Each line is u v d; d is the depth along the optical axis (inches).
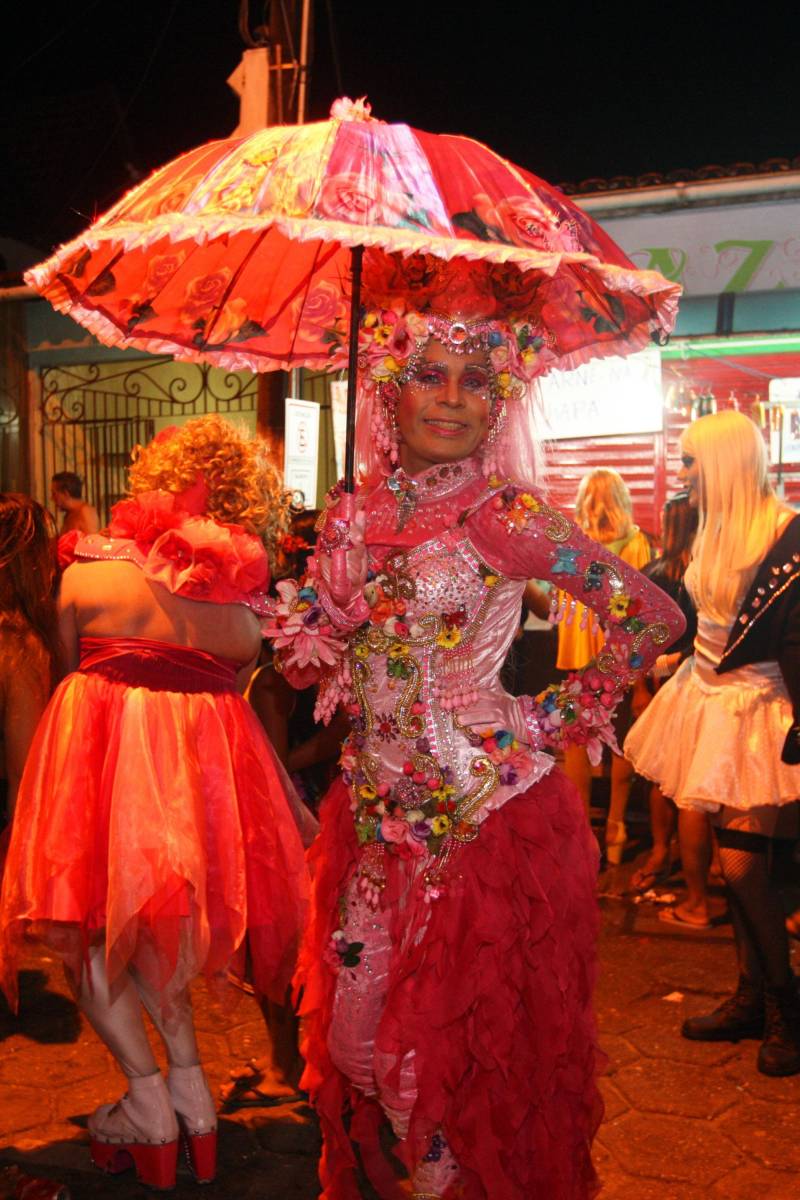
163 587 109.7
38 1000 161.2
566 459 299.6
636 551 231.8
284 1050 130.2
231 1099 130.5
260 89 288.8
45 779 108.2
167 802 104.6
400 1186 101.8
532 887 86.0
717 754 142.8
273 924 111.0
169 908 102.7
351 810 94.2
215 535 110.1
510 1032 84.3
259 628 116.1
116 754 106.0
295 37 295.1
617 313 100.7
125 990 111.0
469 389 91.4
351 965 92.2
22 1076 137.4
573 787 93.7
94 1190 112.6
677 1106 130.3
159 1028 114.0
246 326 113.8
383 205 77.9
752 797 137.9
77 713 107.7
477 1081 84.9
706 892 191.5
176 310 109.8
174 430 118.3
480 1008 84.6
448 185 81.4
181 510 112.6
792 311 280.5
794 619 139.5
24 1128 125.0
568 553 88.4
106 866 104.6
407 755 89.7
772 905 139.8
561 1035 85.4
